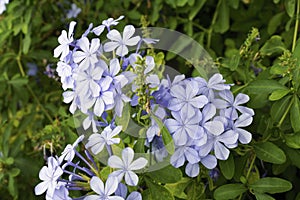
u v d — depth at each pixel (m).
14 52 0.83
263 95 0.56
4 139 0.74
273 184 0.51
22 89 0.79
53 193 0.45
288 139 0.54
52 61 0.70
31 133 0.76
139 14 0.77
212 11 0.81
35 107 0.77
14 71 0.83
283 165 0.58
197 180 0.52
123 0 0.79
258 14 0.79
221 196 0.52
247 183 0.53
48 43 0.80
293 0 0.69
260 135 0.58
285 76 0.55
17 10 0.79
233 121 0.49
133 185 0.45
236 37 0.81
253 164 0.56
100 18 0.65
